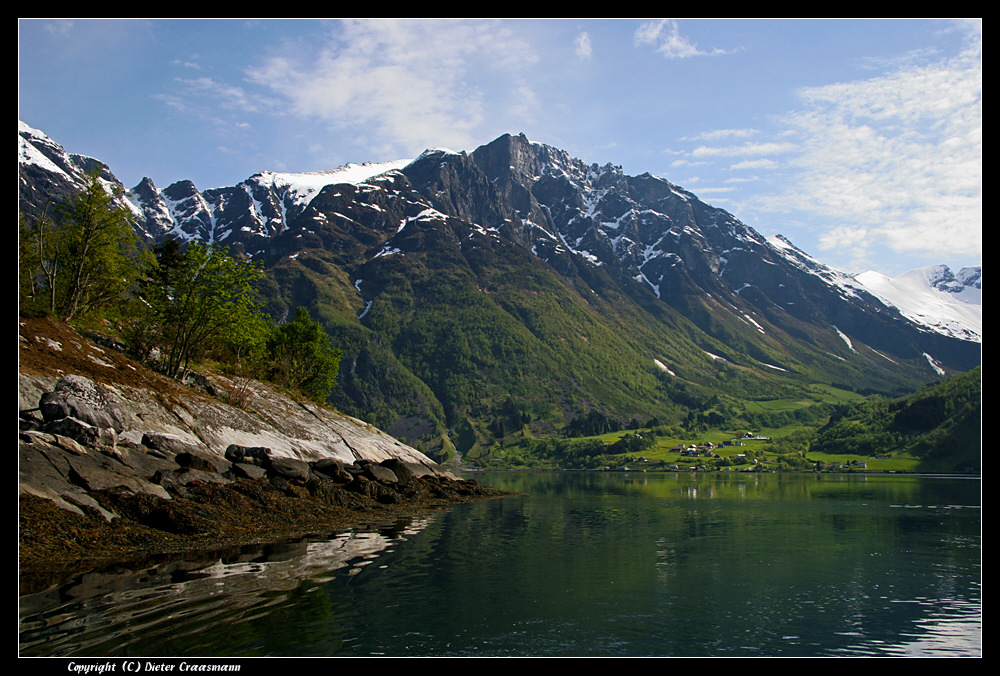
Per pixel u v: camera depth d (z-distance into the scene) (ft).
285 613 62.08
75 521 86.63
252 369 247.70
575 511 191.11
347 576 79.82
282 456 156.66
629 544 119.24
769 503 233.35
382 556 95.81
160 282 186.60
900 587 84.02
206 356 234.58
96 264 190.29
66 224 186.70
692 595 77.20
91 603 62.18
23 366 121.70
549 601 72.28
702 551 111.75
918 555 110.93
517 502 223.71
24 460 91.30
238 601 64.95
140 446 119.14
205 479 120.16
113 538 87.56
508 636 59.06
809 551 113.50
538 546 114.11
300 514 127.65
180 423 147.54
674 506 215.51
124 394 140.15
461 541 116.57
